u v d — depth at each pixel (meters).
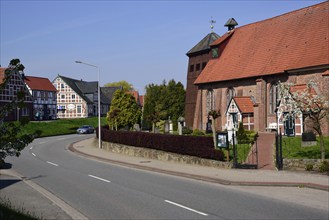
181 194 15.02
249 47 47.00
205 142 23.73
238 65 46.00
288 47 40.84
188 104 57.06
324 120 30.97
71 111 100.25
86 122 85.56
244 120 41.59
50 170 23.98
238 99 42.25
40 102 89.94
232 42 51.00
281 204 12.90
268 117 40.78
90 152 36.53
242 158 24.23
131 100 49.19
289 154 24.55
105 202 13.62
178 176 20.62
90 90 106.88
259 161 23.47
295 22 43.03
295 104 23.70
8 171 23.56
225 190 15.89
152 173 22.08
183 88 77.31
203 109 50.34
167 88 75.88
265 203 13.09
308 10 42.34
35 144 48.59
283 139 30.88
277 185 16.77
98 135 42.75
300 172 19.72
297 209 12.11
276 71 39.38
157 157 28.84
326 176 18.23
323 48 36.25
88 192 15.77
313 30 39.50
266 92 41.00
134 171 23.17
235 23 53.50
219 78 47.19
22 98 8.86
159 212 11.88
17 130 8.70
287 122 35.91
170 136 27.17
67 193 15.60
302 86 34.69
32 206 12.72
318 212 11.66
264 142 30.36
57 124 74.38
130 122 48.78
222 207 12.51
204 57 54.44
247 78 43.00
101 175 21.28
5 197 14.32
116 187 16.97
